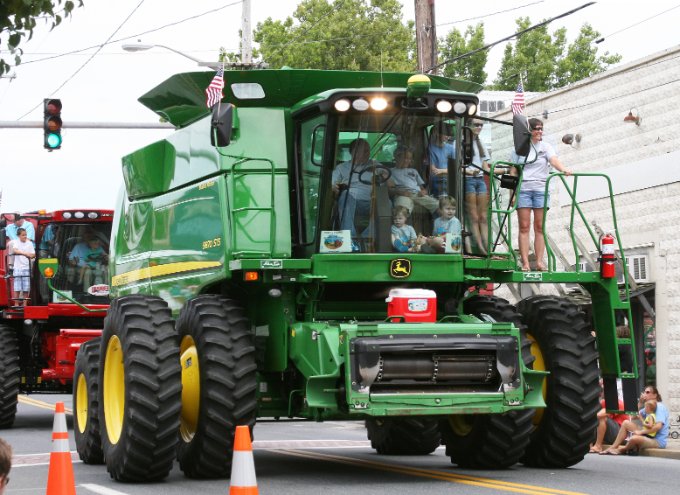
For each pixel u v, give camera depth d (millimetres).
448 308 11898
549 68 53562
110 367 12109
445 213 11680
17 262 21203
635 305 22422
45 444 16547
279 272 11367
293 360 11391
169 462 11250
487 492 10141
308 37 47406
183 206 12766
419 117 11562
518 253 13914
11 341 20359
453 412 10625
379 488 10484
